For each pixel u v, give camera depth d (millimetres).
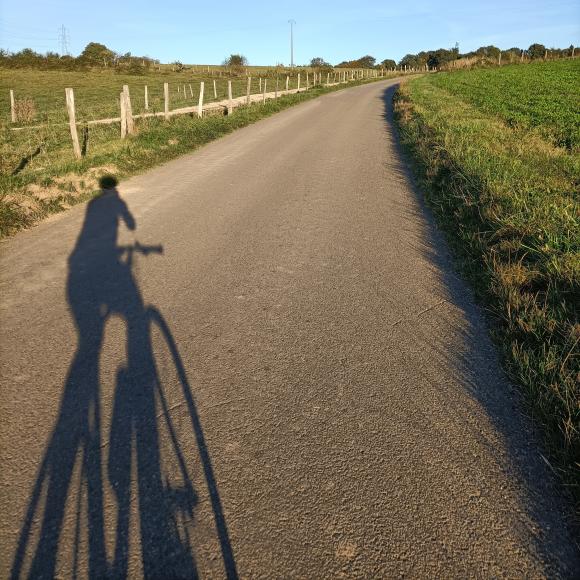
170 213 6199
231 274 4375
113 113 18578
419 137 11023
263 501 2059
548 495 2107
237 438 2412
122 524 1951
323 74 59844
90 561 1807
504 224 4840
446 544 1881
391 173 8609
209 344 3244
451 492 2113
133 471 2205
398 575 1764
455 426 2508
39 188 6738
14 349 3145
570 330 2996
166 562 1807
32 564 1792
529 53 59156
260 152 10672
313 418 2557
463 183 6562
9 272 4371
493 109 16688
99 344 3215
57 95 28422
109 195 7102
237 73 55375
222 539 1893
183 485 2137
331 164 9375
